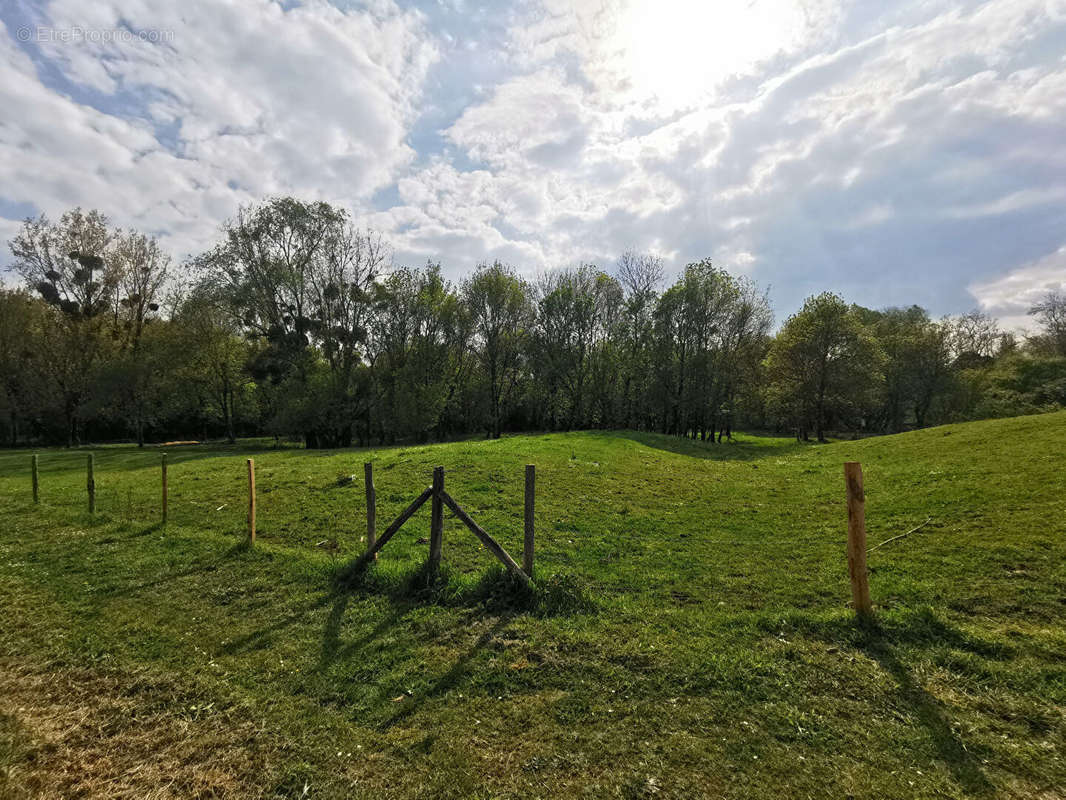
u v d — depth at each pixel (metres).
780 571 8.51
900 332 55.59
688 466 21.75
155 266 51.47
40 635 6.58
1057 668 4.94
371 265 43.59
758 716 4.63
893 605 6.66
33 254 45.12
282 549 9.88
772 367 46.28
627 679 5.28
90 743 4.52
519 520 11.52
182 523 12.24
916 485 13.29
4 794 3.86
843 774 3.92
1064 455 13.40
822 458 22.94
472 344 51.72
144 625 6.84
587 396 51.34
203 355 45.75
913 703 4.69
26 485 19.72
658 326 47.97
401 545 9.99
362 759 4.27
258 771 4.16
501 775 4.05
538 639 6.15
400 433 43.41
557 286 52.53
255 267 41.38
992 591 6.70
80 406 45.12
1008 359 45.34
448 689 5.23
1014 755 3.98
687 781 3.91
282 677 5.54
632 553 9.66
